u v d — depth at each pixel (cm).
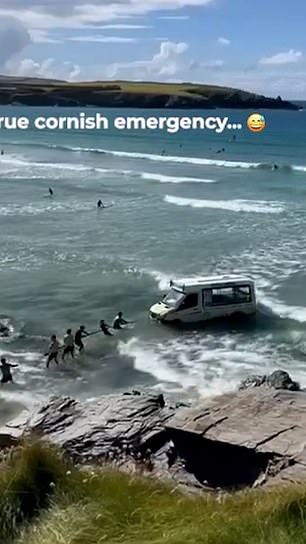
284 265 5062
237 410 1603
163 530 898
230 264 5116
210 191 8838
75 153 15200
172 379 3162
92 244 5869
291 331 3741
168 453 1603
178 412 1839
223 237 6034
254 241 5866
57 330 3853
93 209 7562
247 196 8369
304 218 6869
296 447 1406
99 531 916
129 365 3347
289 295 4369
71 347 3459
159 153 15138
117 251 5597
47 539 907
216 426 1538
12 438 1927
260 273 4862
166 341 3662
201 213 7225
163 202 7944
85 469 1142
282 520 895
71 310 4194
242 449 1445
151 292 4525
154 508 981
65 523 936
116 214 7250
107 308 4225
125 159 13650
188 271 4950
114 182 9806
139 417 1894
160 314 3888
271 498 978
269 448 1418
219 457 1488
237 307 3953
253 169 11450
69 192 8825
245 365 3297
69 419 1966
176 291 3981
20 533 945
